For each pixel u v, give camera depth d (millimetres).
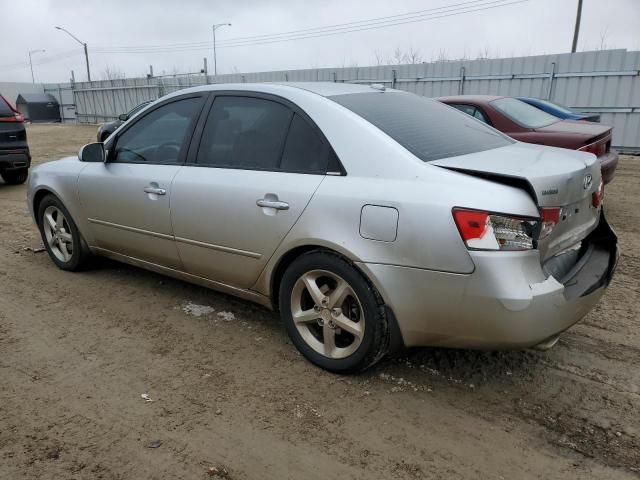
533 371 3189
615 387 3027
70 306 4176
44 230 5020
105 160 4258
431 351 3414
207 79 26828
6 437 2617
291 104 3281
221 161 3549
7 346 3537
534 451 2510
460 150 3084
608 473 2367
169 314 4020
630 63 13305
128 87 32000
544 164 2812
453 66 16266
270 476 2363
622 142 13812
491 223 2480
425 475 2359
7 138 8781
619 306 4117
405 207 2658
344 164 2957
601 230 3273
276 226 3154
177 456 2486
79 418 2768
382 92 3670
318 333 3291
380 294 2824
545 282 2562
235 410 2830
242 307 4129
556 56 14320
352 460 2457
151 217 3908
